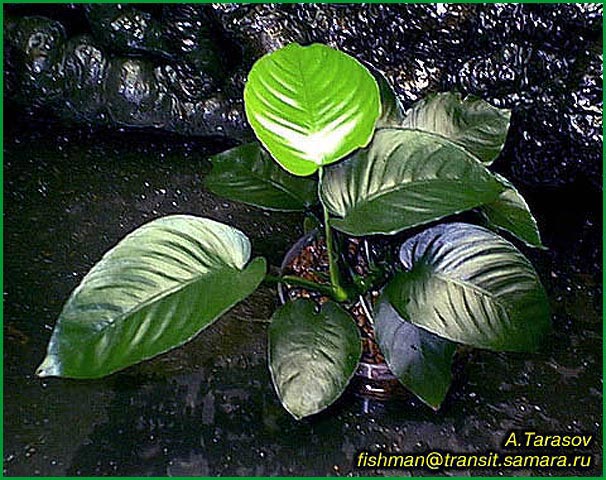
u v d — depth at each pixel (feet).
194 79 2.47
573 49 2.04
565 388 1.91
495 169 2.35
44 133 2.64
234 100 2.48
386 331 1.63
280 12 2.23
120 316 1.39
